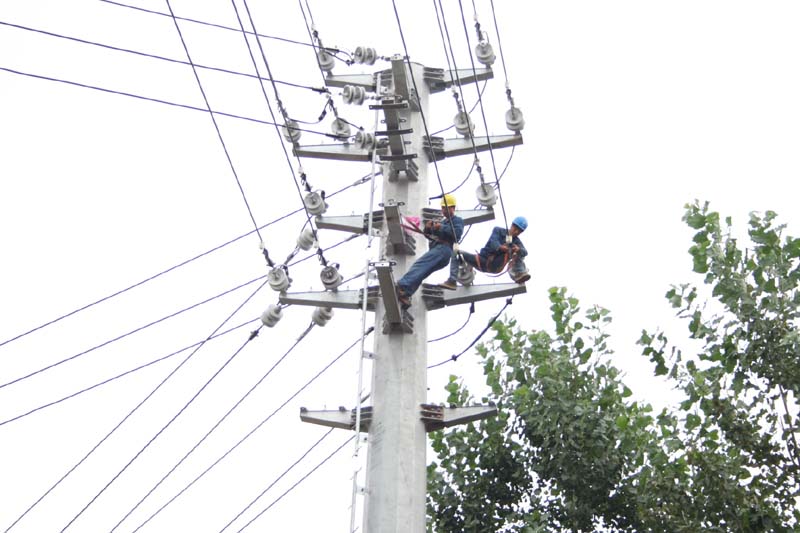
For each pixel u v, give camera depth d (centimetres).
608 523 1625
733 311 1623
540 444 1697
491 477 1706
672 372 1634
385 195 1423
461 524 1686
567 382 1705
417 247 1393
